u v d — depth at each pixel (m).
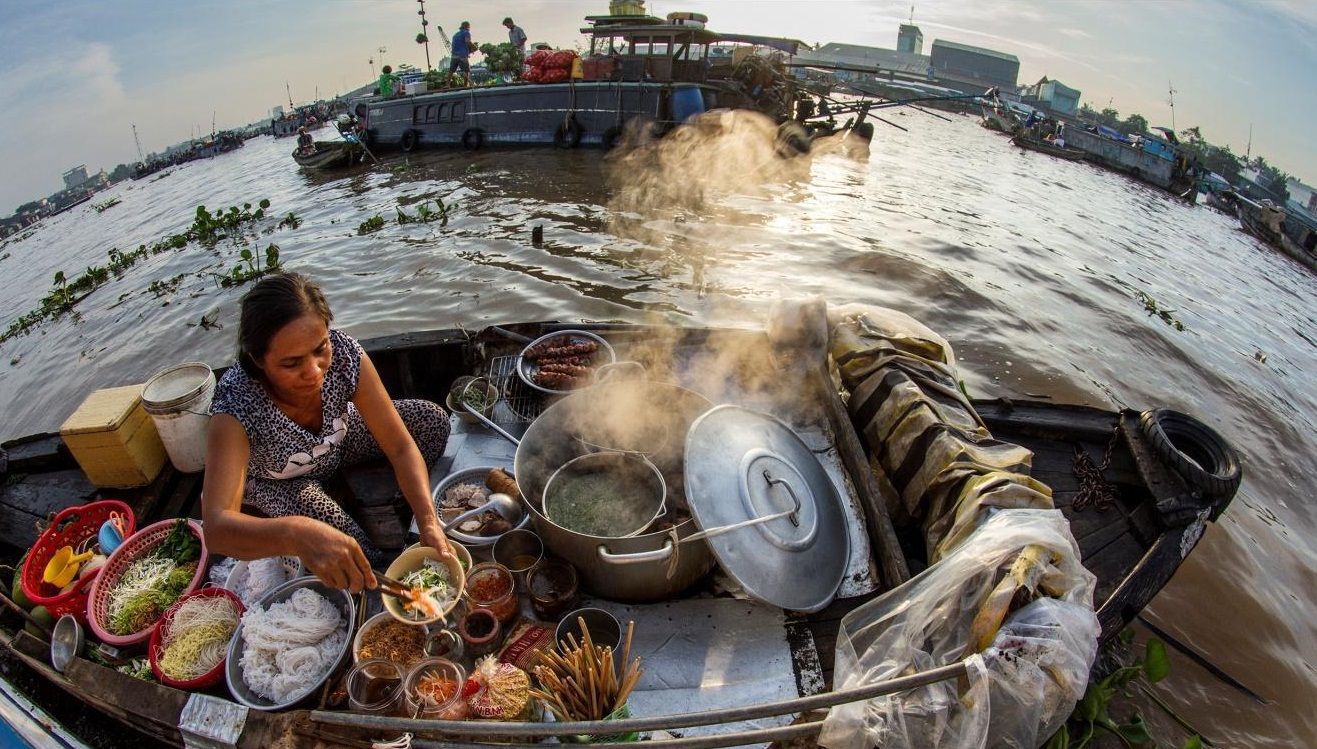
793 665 2.45
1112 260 12.93
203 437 3.48
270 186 19.92
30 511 3.41
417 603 2.32
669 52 17.62
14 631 2.81
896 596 2.40
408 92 22.78
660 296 8.25
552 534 2.61
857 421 3.43
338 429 2.87
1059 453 3.61
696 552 2.62
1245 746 3.27
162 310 9.41
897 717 2.03
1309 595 4.60
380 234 11.67
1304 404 7.86
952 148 30.86
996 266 10.81
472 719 2.10
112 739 2.42
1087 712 2.64
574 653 2.19
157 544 2.97
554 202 13.40
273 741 2.04
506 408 3.80
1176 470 3.19
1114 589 2.80
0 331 10.59
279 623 2.40
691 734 2.22
